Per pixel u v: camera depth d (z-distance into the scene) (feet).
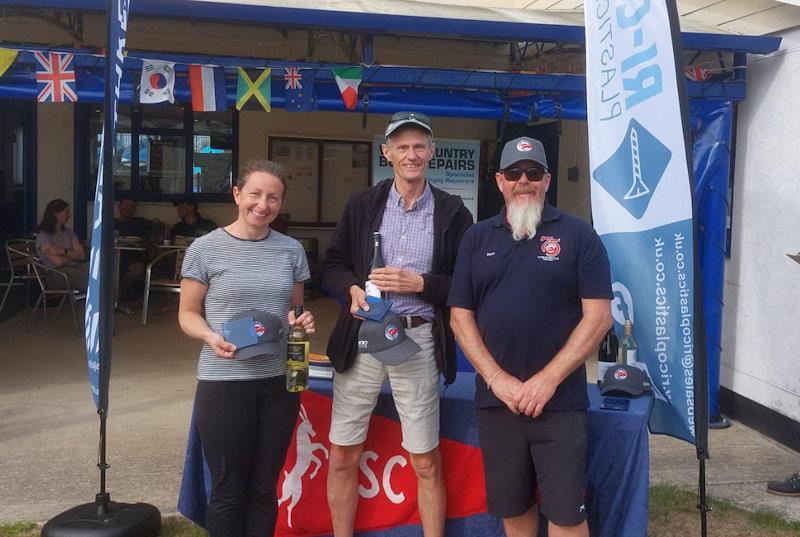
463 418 10.94
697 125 17.34
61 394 19.06
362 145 36.14
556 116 17.06
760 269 17.17
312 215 36.14
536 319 9.12
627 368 11.21
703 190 17.35
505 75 16.55
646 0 10.43
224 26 25.39
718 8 17.08
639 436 10.19
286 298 9.87
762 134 17.08
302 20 15.72
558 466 9.06
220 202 34.76
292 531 11.35
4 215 32.27
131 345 24.34
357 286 10.06
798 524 12.68
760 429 17.17
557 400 9.11
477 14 17.92
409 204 10.22
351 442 10.46
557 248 9.11
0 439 15.90
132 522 11.31
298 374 9.83
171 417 17.54
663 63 10.28
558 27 16.52
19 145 32.07
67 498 13.08
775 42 16.39
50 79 14.88
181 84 15.61
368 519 11.25
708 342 17.47
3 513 12.46
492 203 27.07
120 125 33.35
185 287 9.66
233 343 9.26
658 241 10.80
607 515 10.34
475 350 9.34
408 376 10.05
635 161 10.98
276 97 15.94
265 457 9.80
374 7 17.19
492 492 9.49
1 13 22.82
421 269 10.12
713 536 12.33
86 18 25.04
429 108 16.67
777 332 16.63
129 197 33.73
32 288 30.78
